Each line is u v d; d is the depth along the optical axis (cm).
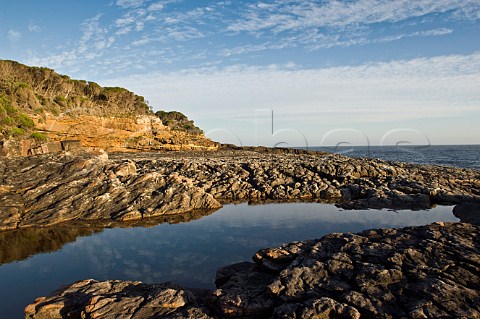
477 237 1309
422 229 1423
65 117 6731
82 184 2797
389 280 1063
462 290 980
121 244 1912
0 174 2808
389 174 3872
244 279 1255
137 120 7981
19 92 6138
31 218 2381
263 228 2212
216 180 3697
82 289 1200
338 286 1065
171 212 2658
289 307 969
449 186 3466
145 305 1060
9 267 1591
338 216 2528
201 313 1015
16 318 1127
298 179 3762
